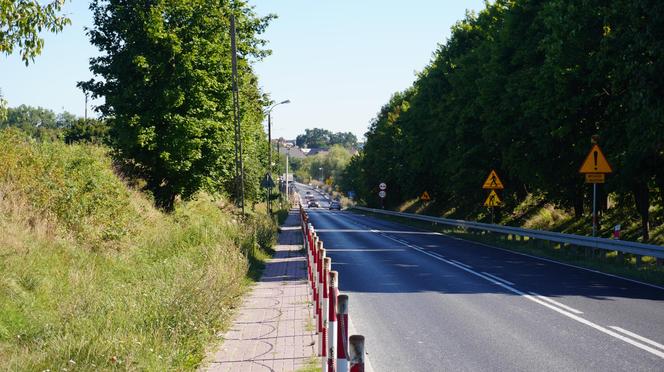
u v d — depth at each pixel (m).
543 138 29.02
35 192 14.52
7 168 14.84
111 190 19.05
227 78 28.20
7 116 10.62
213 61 26.41
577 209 33.94
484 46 39.50
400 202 81.56
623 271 17.00
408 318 10.55
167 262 14.25
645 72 20.03
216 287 11.05
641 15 20.48
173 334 8.07
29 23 9.72
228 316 10.34
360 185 91.50
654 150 21.44
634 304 11.88
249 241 20.12
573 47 25.12
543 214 39.34
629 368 7.27
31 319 8.53
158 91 25.52
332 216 75.88
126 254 14.92
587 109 26.11
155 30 24.89
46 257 11.43
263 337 8.93
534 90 29.02
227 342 8.62
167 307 9.10
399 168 65.38
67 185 16.30
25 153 16.34
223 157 29.05
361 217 73.12
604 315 10.71
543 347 8.37
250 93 38.28
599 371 7.15
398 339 8.93
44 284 10.11
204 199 36.91
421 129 55.28
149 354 7.03
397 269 18.25
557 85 25.39
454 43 49.75
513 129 32.44
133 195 23.92
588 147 26.03
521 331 9.43
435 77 51.16
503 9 38.94
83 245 13.83
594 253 21.78
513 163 33.06
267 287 14.17
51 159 17.52
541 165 30.81
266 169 52.97
